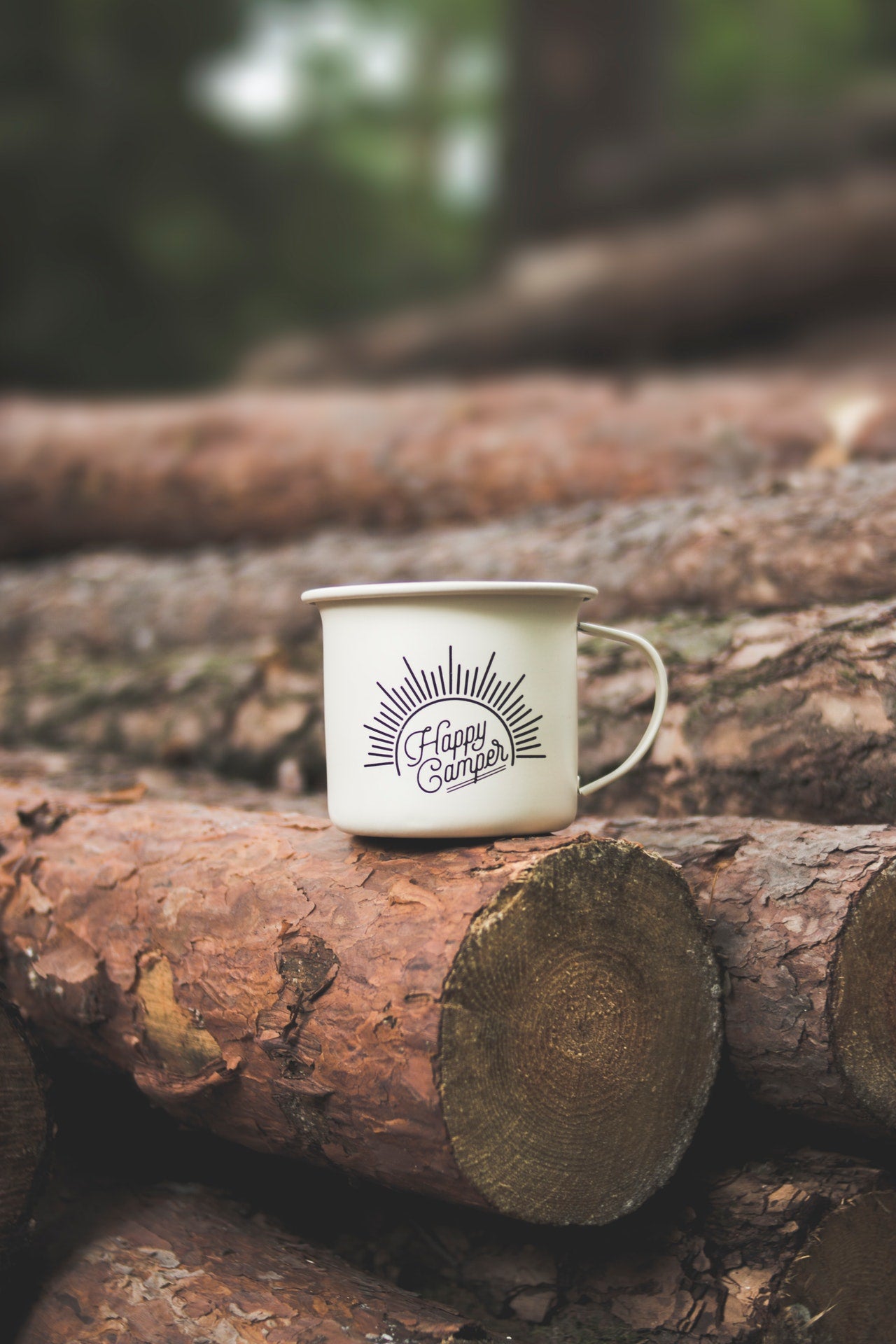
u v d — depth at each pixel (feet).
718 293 10.75
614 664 3.47
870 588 3.38
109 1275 2.92
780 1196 2.93
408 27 19.03
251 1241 3.00
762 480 3.78
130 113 15.08
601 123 14.71
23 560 6.35
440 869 2.81
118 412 6.22
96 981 3.05
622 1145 2.81
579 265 11.53
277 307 16.33
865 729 3.21
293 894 2.89
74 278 14.66
